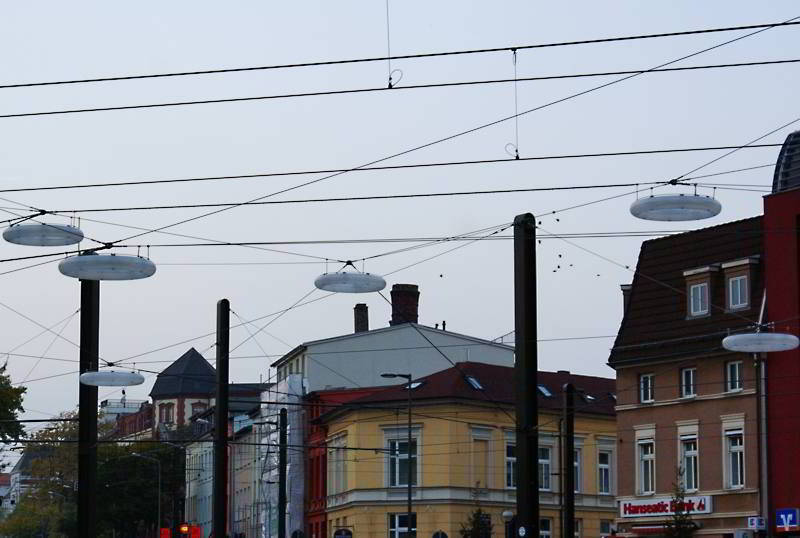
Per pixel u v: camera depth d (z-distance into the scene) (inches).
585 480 4571.9
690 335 3056.1
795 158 2854.3
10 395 3996.1
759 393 2861.7
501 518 4387.3
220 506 2236.7
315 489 5147.6
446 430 4370.1
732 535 2908.5
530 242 1497.3
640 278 3257.9
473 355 5354.3
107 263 1393.9
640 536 3129.9
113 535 7691.9
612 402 4751.5
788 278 2790.4
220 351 2263.8
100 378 1836.9
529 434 1473.9
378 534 4458.7
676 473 3024.1
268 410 6058.1
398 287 5398.6
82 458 1883.6
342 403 4648.1
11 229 1396.4
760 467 2854.3
